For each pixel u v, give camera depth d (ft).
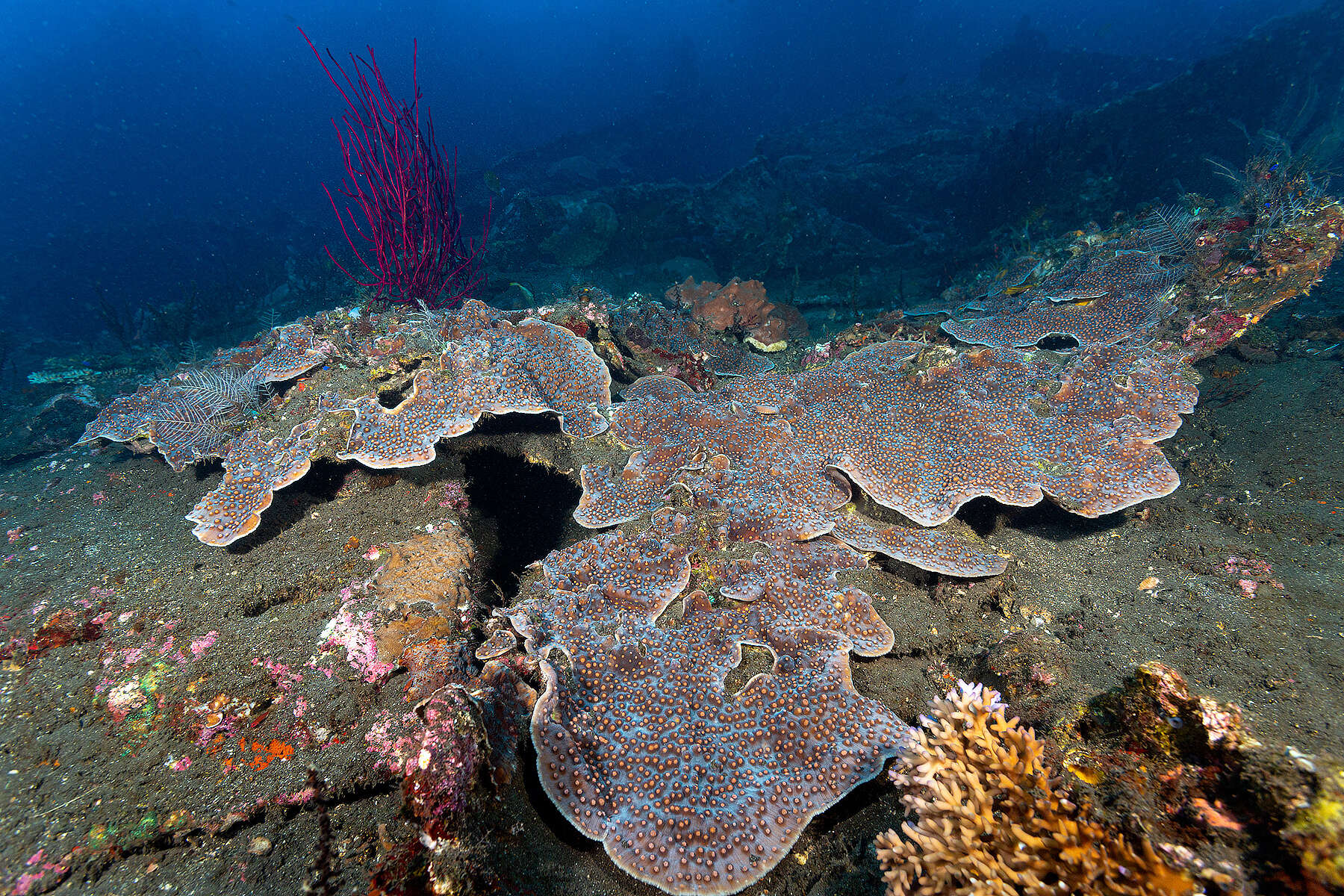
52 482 3.65
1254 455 3.09
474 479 3.09
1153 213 4.46
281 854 1.66
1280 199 3.78
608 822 1.77
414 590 2.24
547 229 11.19
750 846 1.73
